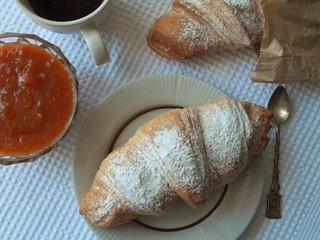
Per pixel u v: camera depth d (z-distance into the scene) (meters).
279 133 0.32
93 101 0.33
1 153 0.29
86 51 0.33
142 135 0.29
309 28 0.30
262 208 0.32
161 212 0.29
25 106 0.29
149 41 0.32
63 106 0.30
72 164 0.31
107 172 0.29
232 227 0.31
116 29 0.33
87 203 0.30
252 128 0.29
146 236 0.31
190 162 0.28
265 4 0.30
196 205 0.29
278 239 0.32
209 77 0.33
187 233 0.31
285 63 0.31
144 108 0.32
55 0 0.30
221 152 0.29
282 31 0.30
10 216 0.32
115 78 0.33
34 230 0.32
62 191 0.32
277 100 0.32
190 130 0.28
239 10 0.31
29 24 0.33
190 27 0.31
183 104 0.32
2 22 0.33
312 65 0.31
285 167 0.32
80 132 0.31
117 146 0.32
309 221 0.32
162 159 0.28
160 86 0.32
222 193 0.32
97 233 0.31
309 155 0.32
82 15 0.29
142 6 0.33
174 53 0.32
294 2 0.30
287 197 0.32
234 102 0.29
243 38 0.31
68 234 0.32
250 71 0.33
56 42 0.33
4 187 0.32
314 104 0.33
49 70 0.29
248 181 0.31
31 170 0.32
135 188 0.28
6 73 0.29
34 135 0.29
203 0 0.31
